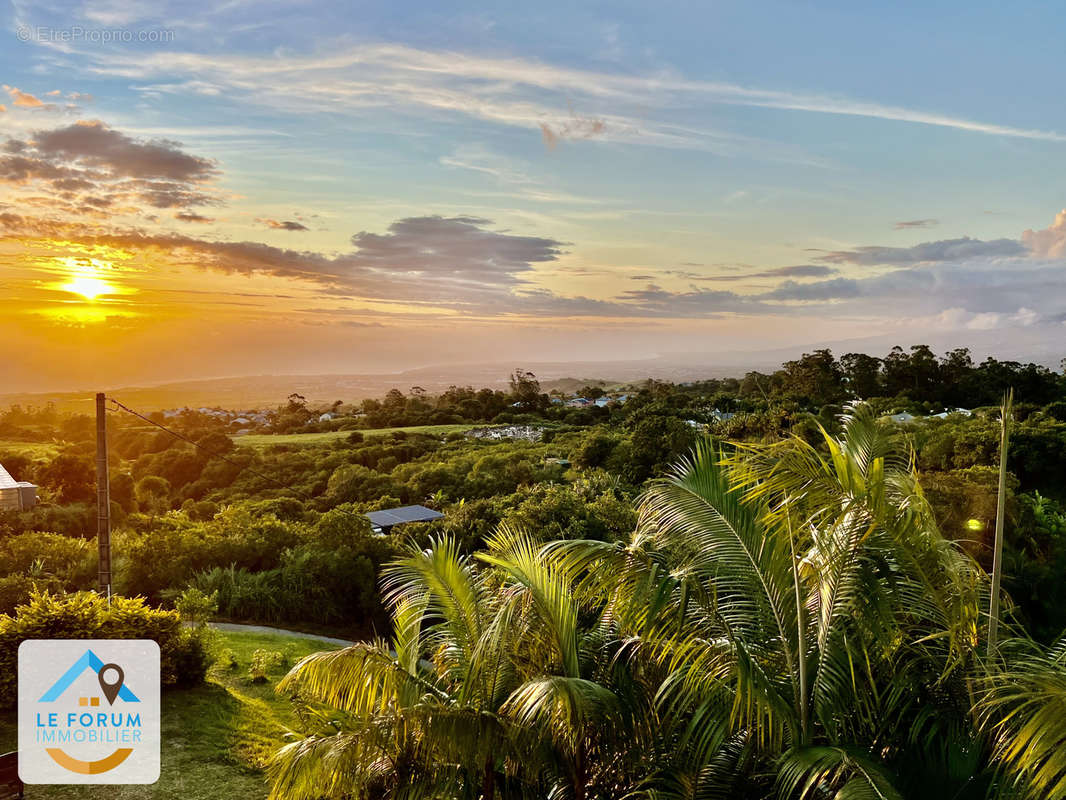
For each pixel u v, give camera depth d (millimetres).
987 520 19297
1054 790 4109
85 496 39250
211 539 21312
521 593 6113
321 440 75875
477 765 6008
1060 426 38875
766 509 6035
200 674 11617
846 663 5559
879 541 5562
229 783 8633
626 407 82312
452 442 68062
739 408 65562
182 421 110938
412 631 7242
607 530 24234
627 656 6676
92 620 10555
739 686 4969
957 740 5387
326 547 21203
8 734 9117
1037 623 18281
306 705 8367
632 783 5969
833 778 4918
